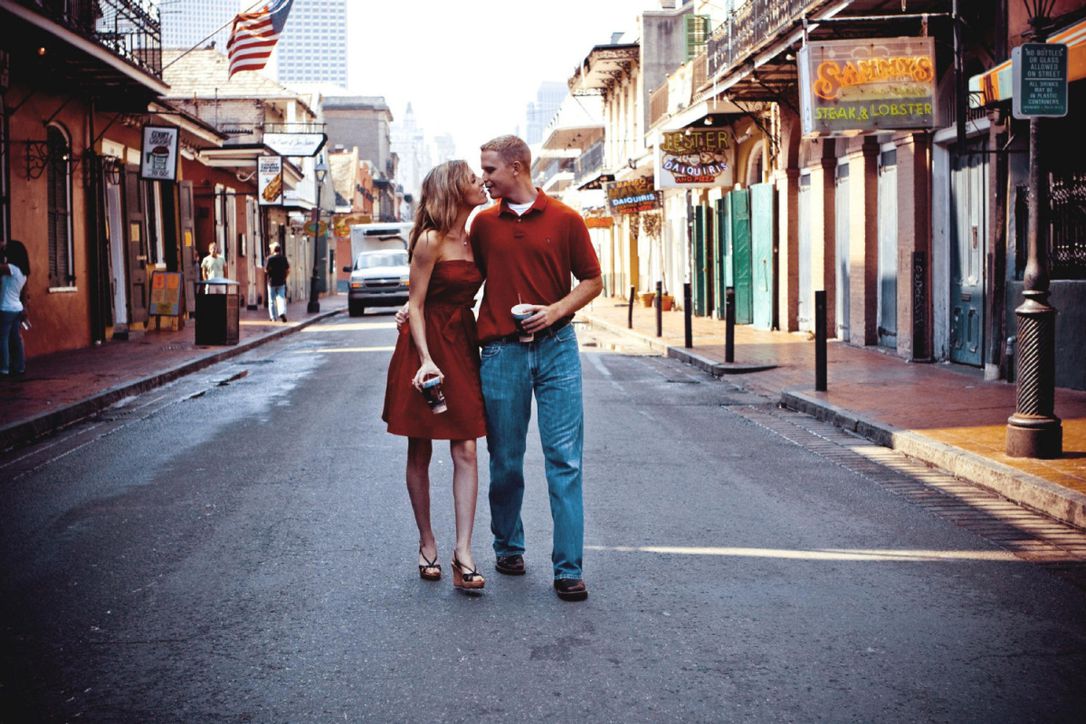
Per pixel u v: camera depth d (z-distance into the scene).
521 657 4.11
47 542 5.98
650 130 33.41
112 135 22.03
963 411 10.00
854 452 8.73
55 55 16.72
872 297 16.75
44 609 4.77
